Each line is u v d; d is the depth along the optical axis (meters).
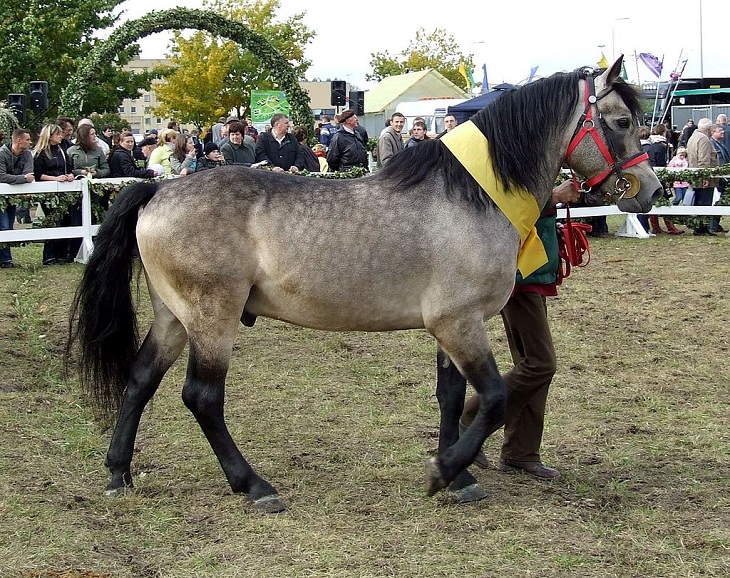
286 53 30.88
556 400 5.79
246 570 3.40
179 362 6.55
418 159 4.01
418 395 5.90
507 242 3.96
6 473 4.38
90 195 10.52
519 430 4.54
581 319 8.05
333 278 3.90
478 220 3.91
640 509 4.04
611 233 13.57
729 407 5.63
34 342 6.96
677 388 6.06
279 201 3.94
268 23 31.27
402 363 6.66
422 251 3.89
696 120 22.19
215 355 3.95
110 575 3.36
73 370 6.25
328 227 3.89
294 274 3.91
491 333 7.60
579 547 3.60
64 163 10.58
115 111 25.58
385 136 11.19
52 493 4.16
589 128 4.11
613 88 4.12
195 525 3.85
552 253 4.33
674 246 12.12
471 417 4.51
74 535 3.69
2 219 10.14
